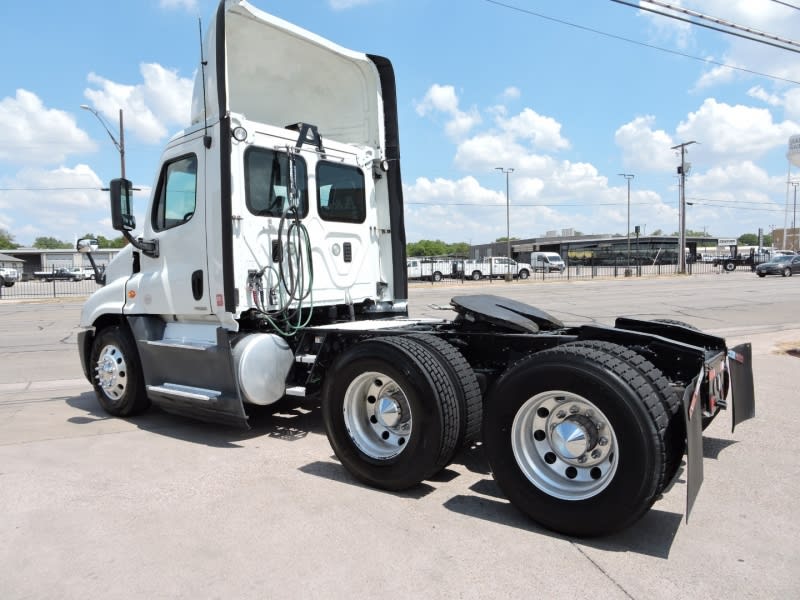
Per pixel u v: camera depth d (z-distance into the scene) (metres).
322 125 6.58
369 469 4.00
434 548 3.15
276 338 5.08
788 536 3.26
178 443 5.11
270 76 5.92
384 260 6.44
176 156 5.44
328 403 4.21
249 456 4.74
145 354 5.65
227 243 4.93
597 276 49.12
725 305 18.52
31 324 16.98
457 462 4.57
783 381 7.09
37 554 3.13
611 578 2.83
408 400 3.80
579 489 3.26
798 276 40.44
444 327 4.96
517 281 43.75
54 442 5.14
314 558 3.05
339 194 5.92
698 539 3.23
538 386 3.32
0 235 131.25
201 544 3.22
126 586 2.81
